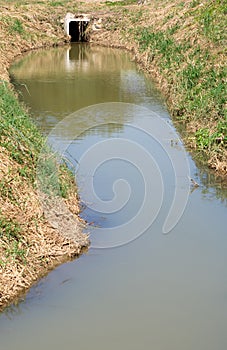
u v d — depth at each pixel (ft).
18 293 25.36
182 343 22.68
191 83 55.16
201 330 23.41
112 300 25.25
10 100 45.55
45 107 57.11
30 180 32.27
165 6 100.22
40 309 24.53
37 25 103.35
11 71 75.92
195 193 36.40
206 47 62.49
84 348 22.41
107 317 24.16
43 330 23.41
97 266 27.76
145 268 27.73
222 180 38.37
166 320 24.00
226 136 41.81
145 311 24.53
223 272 27.45
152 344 22.63
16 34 95.81
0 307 24.54
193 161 41.55
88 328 23.49
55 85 67.51
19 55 89.56
